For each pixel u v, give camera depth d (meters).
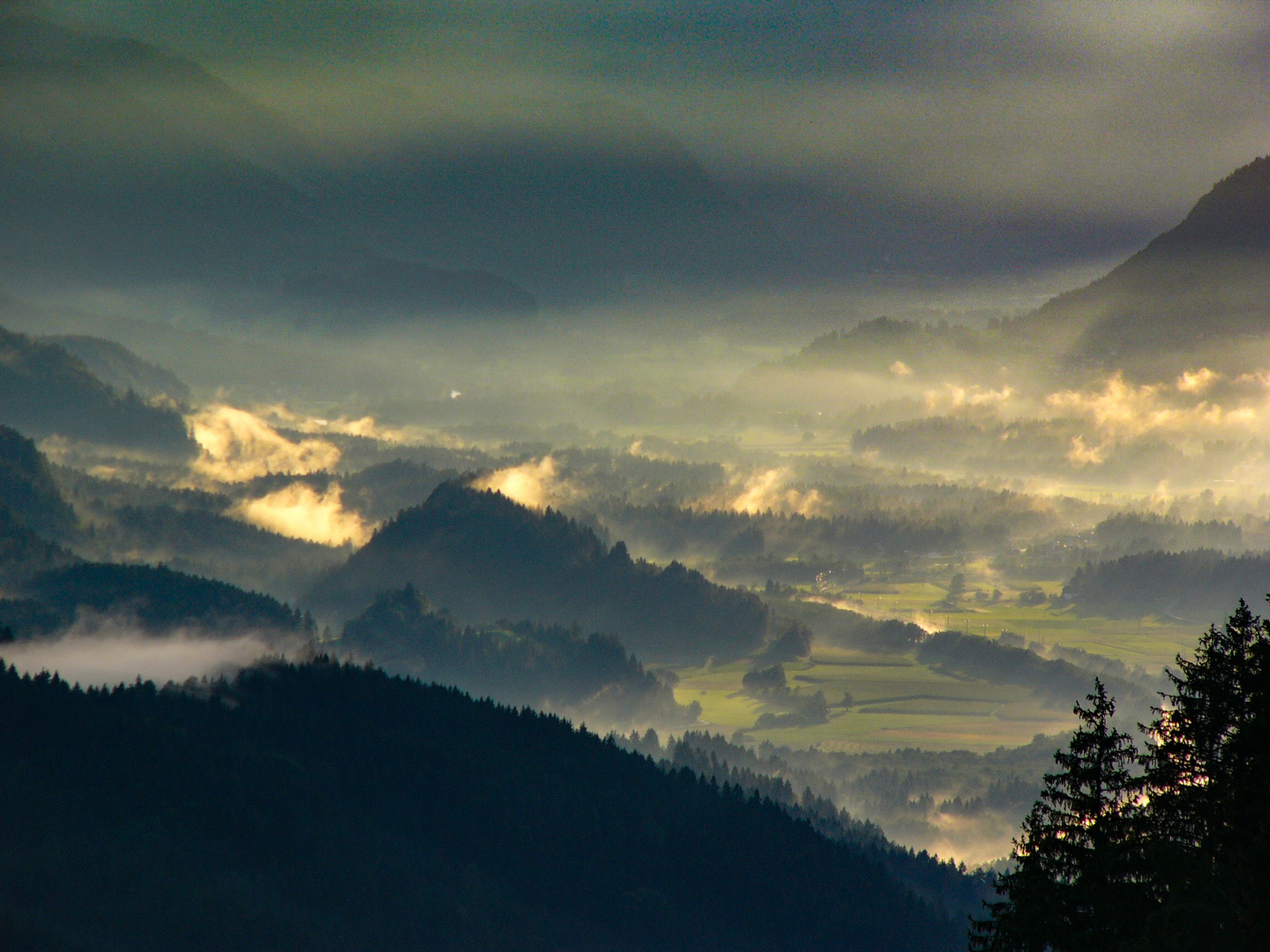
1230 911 103.88
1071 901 123.88
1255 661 123.12
